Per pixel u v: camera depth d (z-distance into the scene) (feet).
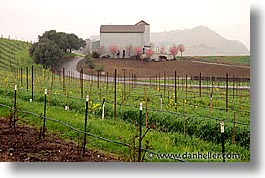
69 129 38.50
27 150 31.71
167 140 36.06
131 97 66.69
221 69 122.31
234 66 121.19
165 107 53.21
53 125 39.93
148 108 48.55
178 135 37.60
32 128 39.34
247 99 68.74
